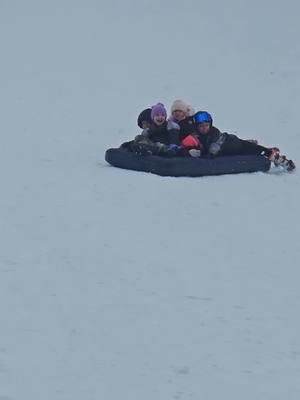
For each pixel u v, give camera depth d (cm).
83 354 766
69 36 4328
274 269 1035
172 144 1570
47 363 744
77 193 1389
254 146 1623
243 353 782
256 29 4678
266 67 3500
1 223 1189
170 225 1219
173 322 848
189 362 759
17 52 3788
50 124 2223
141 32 4528
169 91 2927
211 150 1570
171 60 3650
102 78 3158
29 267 998
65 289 929
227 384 718
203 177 1531
